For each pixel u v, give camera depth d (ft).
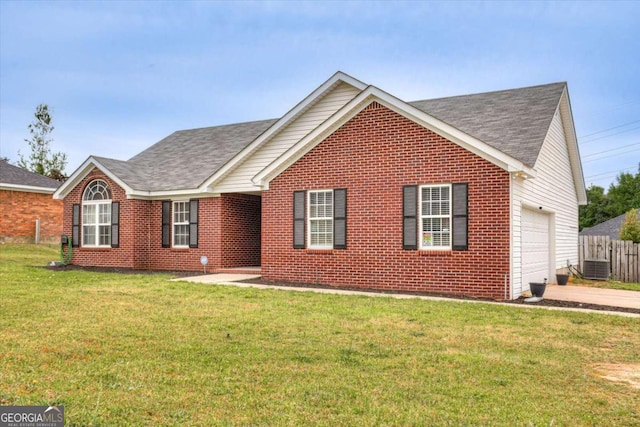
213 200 67.87
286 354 25.17
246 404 18.48
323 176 54.13
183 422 16.83
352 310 37.35
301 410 18.02
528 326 33.04
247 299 42.01
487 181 45.80
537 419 17.54
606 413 18.33
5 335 27.99
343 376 21.88
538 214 59.36
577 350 27.17
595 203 184.03
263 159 65.31
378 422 17.06
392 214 50.21
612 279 77.87
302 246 55.06
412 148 49.34
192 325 31.58
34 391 19.24
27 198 102.83
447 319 34.68
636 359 25.64
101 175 73.15
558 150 67.05
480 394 19.94
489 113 59.06
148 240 72.38
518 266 46.98
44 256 85.71
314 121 63.26
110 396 19.01
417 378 21.81
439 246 48.26
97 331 29.45
